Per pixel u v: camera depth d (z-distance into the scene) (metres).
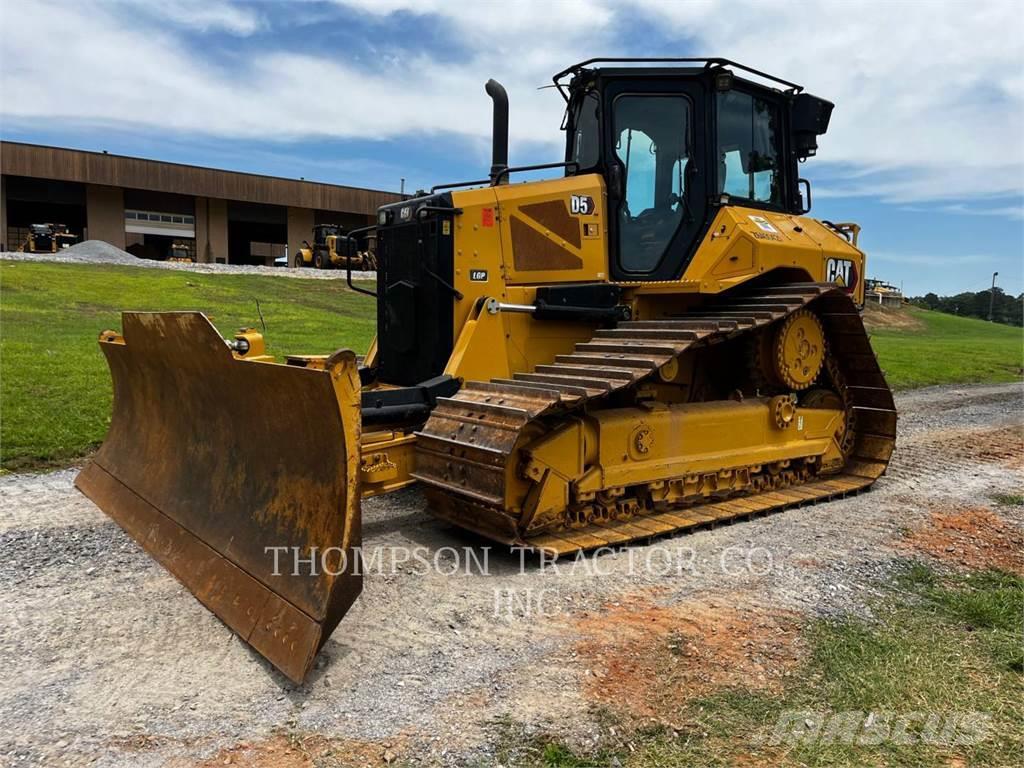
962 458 8.85
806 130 6.94
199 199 42.91
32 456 7.11
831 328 7.03
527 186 5.91
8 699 3.19
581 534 5.20
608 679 3.41
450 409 5.08
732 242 5.94
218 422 4.54
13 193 38.50
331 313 22.55
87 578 4.49
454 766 2.79
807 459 6.94
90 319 17.30
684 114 6.08
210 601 3.95
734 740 2.98
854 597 4.45
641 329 5.60
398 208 6.06
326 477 3.60
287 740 2.94
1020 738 3.06
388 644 3.74
